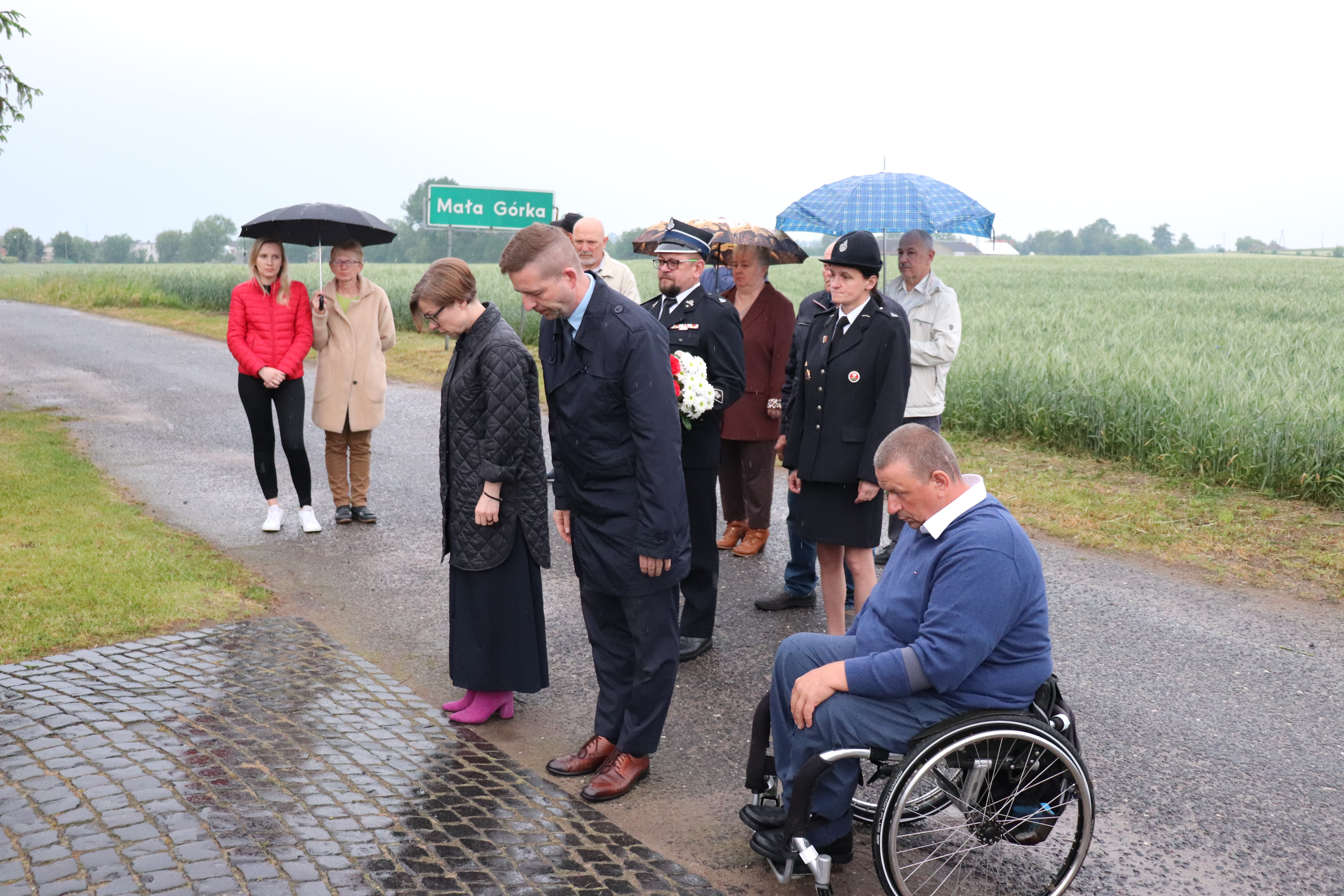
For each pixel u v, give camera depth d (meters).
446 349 16.77
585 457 3.44
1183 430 8.47
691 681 4.57
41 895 2.62
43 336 20.22
